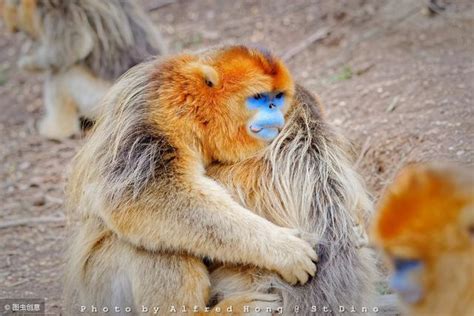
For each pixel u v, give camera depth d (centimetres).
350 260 1005
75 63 1898
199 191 986
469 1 1867
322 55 1802
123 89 1052
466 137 1369
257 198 1013
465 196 675
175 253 990
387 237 693
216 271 1012
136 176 997
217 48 1061
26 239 1447
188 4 2189
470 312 671
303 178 1016
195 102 1002
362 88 1612
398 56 1709
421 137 1397
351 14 1936
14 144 1803
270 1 2098
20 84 2064
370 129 1462
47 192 1590
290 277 974
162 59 1050
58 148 1780
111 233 1048
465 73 1576
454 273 674
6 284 1312
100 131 1055
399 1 1917
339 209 1015
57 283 1309
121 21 1941
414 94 1542
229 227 970
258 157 1023
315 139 1039
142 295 1002
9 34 2244
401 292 689
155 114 1012
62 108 1862
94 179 1034
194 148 1012
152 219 985
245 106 1008
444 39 1736
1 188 1620
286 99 1034
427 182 692
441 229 674
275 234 973
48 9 1930
